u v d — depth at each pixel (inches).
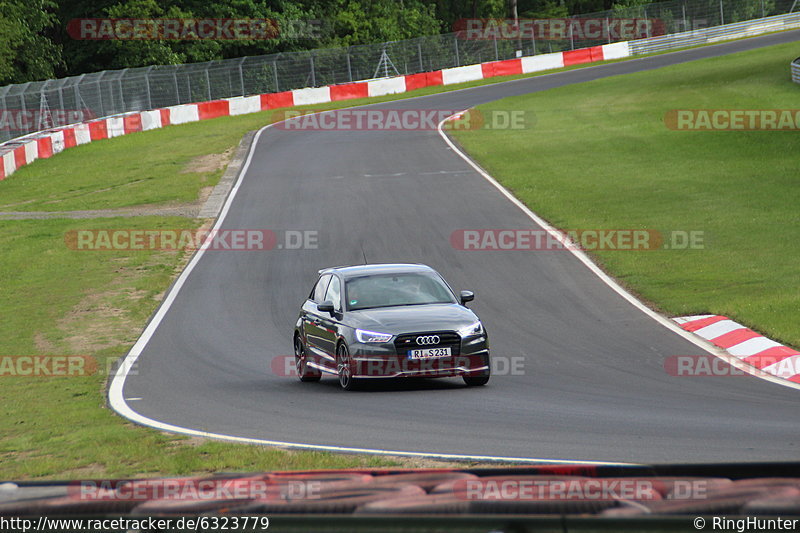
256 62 7244.1
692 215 2977.4
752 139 4242.1
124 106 6387.8
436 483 491.8
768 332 1695.4
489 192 3545.8
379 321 1435.8
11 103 5462.6
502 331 1907.0
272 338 1974.7
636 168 3863.2
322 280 1667.1
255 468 917.8
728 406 1209.4
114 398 1477.6
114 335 2073.1
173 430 1181.1
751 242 2588.6
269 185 3991.1
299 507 458.3
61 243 3157.0
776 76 5797.2
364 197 3604.8
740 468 483.2
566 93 6353.3
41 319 2271.2
